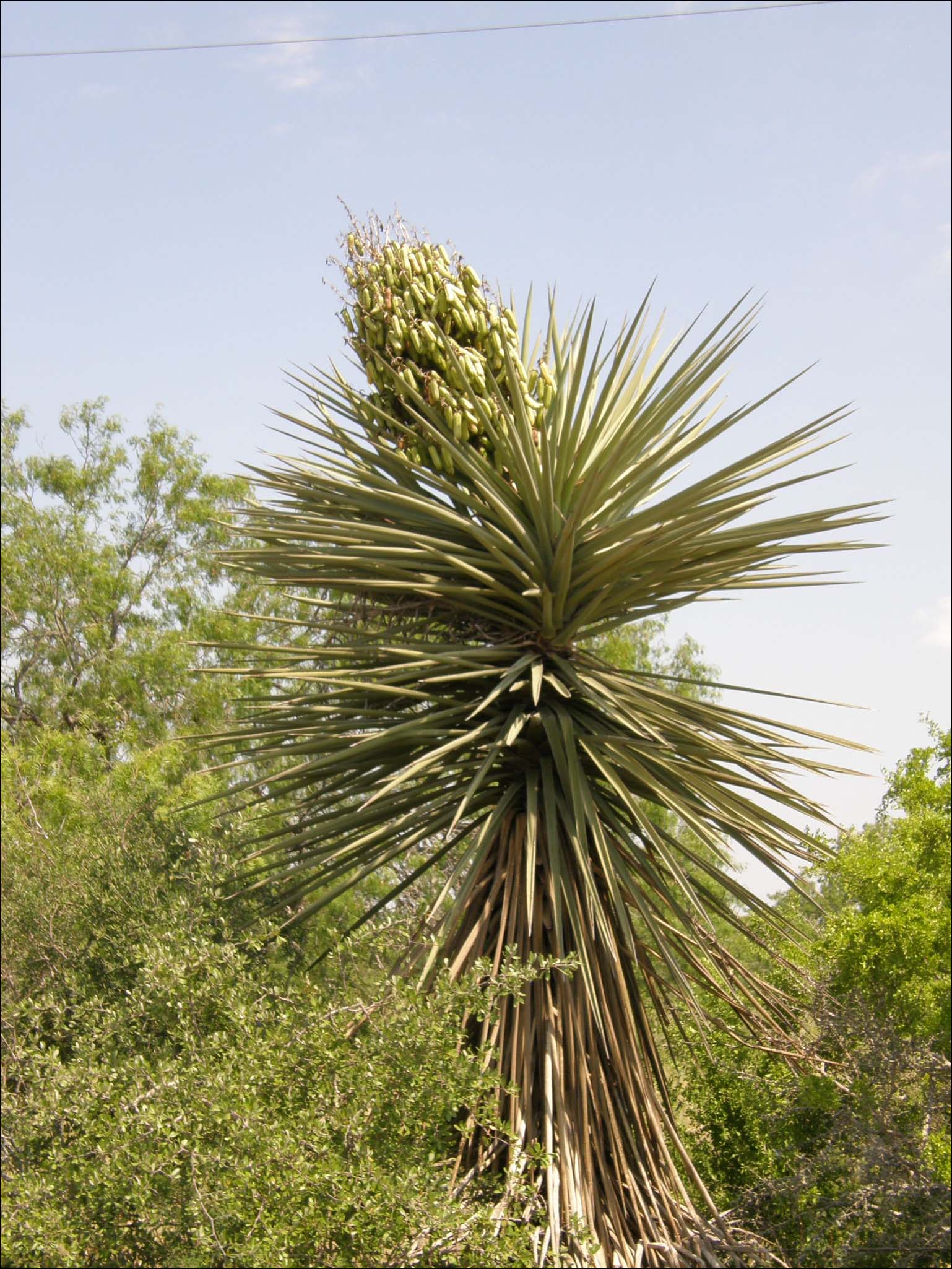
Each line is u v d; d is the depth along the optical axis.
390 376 5.32
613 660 13.41
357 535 4.96
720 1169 6.02
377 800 4.60
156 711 14.70
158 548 18.69
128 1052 4.64
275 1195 3.52
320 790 5.16
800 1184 5.34
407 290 5.26
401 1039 3.93
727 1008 6.19
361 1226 3.54
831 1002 5.84
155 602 18.30
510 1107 4.47
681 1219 4.61
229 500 18.00
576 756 4.72
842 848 6.20
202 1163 3.55
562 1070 4.47
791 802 4.87
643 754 4.89
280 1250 3.37
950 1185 5.26
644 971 5.30
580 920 4.54
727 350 5.05
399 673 4.93
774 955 5.31
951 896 6.05
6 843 6.56
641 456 5.40
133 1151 3.63
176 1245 3.54
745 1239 4.96
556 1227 3.98
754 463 4.91
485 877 5.04
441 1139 4.16
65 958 5.80
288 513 5.19
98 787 7.37
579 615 4.98
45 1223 3.54
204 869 5.37
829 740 5.04
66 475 18.33
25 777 10.01
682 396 5.11
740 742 5.06
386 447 5.28
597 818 4.68
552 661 5.09
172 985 4.34
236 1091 3.72
